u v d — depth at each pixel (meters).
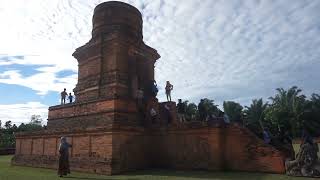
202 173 17.00
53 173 18.88
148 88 25.69
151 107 22.70
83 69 26.52
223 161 18.36
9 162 30.66
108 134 18.94
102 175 17.62
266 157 17.31
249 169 17.75
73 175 17.53
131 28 25.53
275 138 21.50
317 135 56.56
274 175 15.74
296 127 56.59
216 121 19.03
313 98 62.25
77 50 26.92
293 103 58.19
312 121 57.09
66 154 17.42
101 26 25.34
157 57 27.70
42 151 24.69
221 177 15.04
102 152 19.06
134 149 19.97
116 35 23.98
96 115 22.08
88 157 19.92
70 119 24.53
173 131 20.36
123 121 21.12
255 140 17.86
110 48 24.36
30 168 23.25
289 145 21.08
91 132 20.11
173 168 19.92
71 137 21.78
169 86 25.44
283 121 58.31
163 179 14.61
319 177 14.73
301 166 15.32
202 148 18.89
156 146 21.05
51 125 26.42
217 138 18.33
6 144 58.91
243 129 18.44
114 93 22.30
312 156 15.19
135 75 24.31
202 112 26.42
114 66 23.67
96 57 25.12
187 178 14.78
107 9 25.28
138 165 20.02
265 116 61.72
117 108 20.92
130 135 19.88
